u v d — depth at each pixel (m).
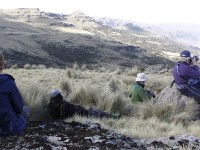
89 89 5.50
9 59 65.12
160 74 13.91
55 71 11.71
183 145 2.60
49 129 2.91
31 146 2.34
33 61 71.81
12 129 2.67
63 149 2.32
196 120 4.38
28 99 4.03
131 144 2.59
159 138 2.91
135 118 4.30
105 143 2.47
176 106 4.51
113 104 4.90
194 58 4.75
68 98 5.41
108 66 85.06
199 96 4.59
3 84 2.67
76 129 2.92
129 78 9.69
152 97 5.70
